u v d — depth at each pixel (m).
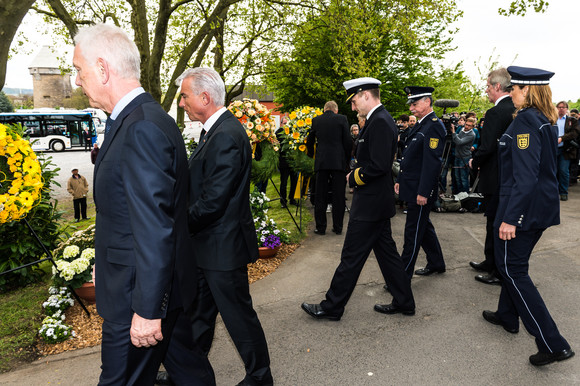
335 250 4.98
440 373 2.44
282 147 6.12
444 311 3.26
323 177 5.57
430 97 3.38
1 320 3.26
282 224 6.25
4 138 3.22
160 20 6.64
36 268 4.42
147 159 1.37
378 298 3.56
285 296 3.66
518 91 2.48
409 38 9.12
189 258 1.65
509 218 2.35
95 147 11.55
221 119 2.09
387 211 2.89
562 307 3.25
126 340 1.49
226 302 2.08
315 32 11.54
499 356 2.61
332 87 13.08
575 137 7.29
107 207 1.47
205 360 1.86
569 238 5.10
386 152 2.76
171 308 1.56
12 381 2.48
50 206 4.39
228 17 10.54
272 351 2.74
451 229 5.76
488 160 3.78
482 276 3.85
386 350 2.71
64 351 2.84
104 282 1.51
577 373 2.41
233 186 1.96
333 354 2.68
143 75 6.87
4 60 4.00
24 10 3.92
